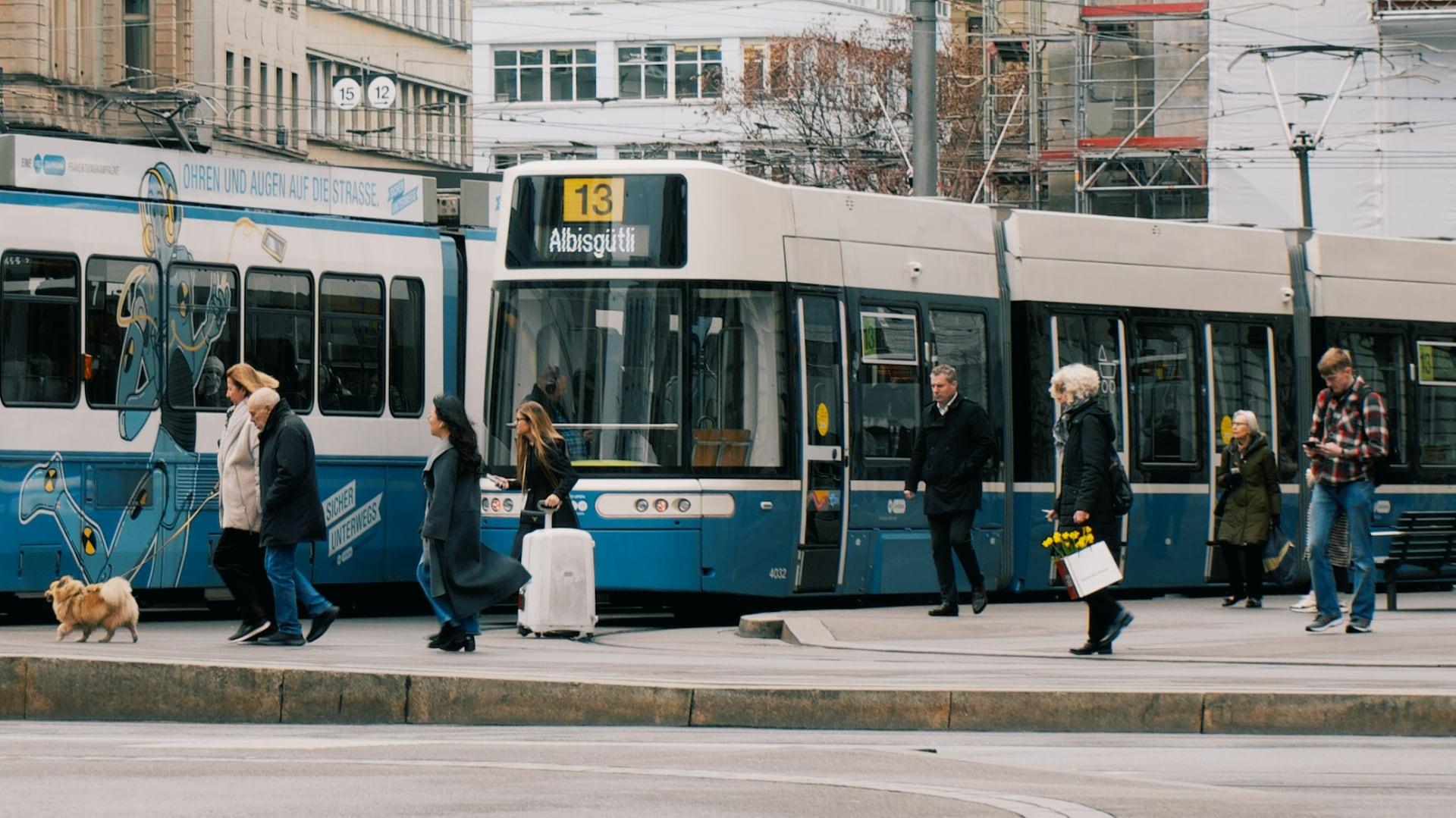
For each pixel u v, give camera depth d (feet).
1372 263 118.21
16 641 76.07
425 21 412.57
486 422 91.61
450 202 106.22
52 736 53.36
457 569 71.41
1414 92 242.17
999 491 101.81
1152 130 265.95
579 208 91.35
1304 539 114.52
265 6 347.36
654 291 90.27
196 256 92.84
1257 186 248.93
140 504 90.43
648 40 473.26
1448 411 120.67
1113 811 39.93
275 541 73.10
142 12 317.63
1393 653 70.38
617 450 89.66
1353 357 116.57
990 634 81.25
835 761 48.01
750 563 90.63
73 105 300.20
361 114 386.93
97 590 74.38
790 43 317.01
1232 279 112.16
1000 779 45.32
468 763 46.78
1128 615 70.74
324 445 97.25
